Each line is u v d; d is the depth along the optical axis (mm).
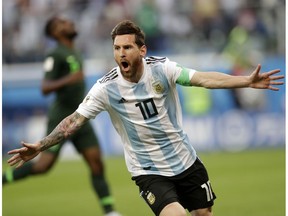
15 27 62156
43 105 55344
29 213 30500
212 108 53438
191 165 18547
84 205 32656
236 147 53250
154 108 17812
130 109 17875
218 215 27750
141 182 18266
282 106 53344
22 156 17781
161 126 17953
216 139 53281
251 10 60250
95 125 53719
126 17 62219
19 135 55406
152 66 17875
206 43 60594
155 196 17688
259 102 53375
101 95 17969
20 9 62719
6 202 34688
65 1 62844
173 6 61938
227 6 61000
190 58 58156
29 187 40906
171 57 59500
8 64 61000
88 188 39094
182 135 18391
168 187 17844
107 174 44094
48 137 17859
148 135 18031
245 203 30969
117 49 17375
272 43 58500
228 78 17094
